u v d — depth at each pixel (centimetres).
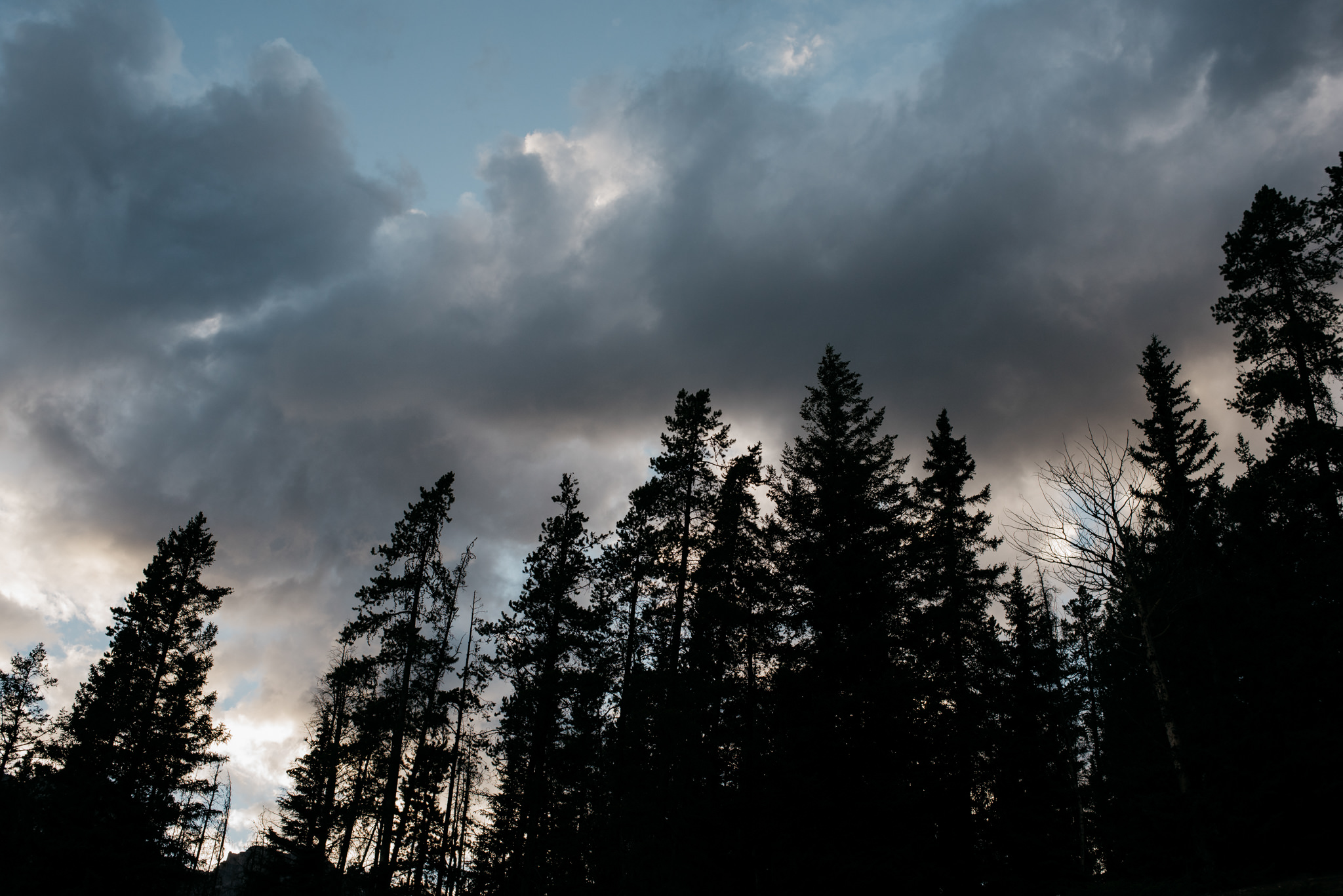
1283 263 2630
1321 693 2141
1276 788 2030
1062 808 2978
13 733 4219
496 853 3319
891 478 2588
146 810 3167
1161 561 2303
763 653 2439
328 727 4088
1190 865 2191
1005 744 2653
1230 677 2402
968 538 2775
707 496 2756
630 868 2342
